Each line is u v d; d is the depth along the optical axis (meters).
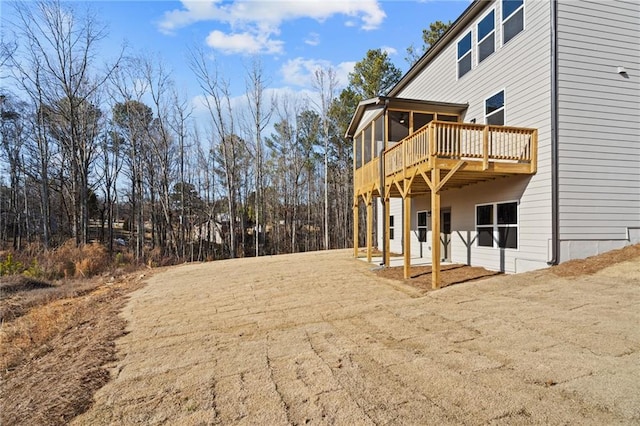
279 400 3.15
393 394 3.12
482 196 10.18
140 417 3.03
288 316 6.17
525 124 8.73
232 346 4.77
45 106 20.83
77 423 3.01
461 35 11.67
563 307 5.25
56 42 19.67
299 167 32.28
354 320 5.68
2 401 3.66
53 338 6.13
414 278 8.92
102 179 26.77
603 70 8.21
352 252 17.67
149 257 20.94
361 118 13.60
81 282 12.69
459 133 7.93
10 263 13.62
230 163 29.20
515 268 8.88
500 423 2.57
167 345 4.99
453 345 4.21
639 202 8.40
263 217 30.86
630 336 3.96
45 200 21.50
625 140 8.34
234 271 12.15
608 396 2.79
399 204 15.69
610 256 7.66
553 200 7.82
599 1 8.22
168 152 27.02
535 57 8.41
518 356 3.72
